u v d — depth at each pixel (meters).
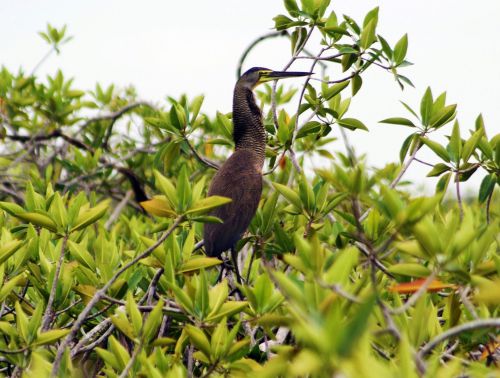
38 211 8.41
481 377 5.60
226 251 11.93
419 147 11.15
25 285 9.91
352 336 4.40
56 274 8.47
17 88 19.55
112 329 8.75
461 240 6.18
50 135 19.02
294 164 12.03
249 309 7.96
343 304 5.94
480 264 7.07
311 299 5.73
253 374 6.60
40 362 6.81
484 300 6.55
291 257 6.24
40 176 18.27
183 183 7.98
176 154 12.81
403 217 6.16
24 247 9.70
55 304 9.27
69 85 19.77
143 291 10.30
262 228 10.88
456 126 10.44
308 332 4.45
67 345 7.62
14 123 19.61
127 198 17.19
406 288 7.00
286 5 12.99
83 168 17.61
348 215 9.61
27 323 7.77
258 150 13.48
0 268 8.28
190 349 8.03
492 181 10.66
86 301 9.16
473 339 7.14
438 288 6.97
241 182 12.45
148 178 19.20
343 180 6.60
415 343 6.93
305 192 9.99
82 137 19.52
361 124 12.36
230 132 13.87
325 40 13.08
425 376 5.11
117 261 9.99
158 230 9.27
